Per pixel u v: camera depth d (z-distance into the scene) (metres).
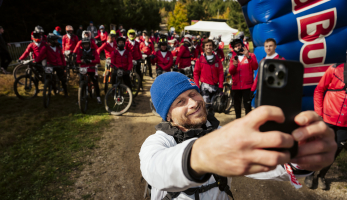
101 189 2.71
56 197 2.54
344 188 2.58
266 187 2.75
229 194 0.94
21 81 6.64
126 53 5.14
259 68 0.36
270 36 3.41
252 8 3.59
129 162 3.28
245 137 0.28
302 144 0.32
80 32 13.73
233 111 5.40
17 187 2.63
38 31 5.78
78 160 3.25
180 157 0.42
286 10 3.25
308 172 0.78
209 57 4.12
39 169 3.00
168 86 0.90
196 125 0.92
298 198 2.54
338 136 2.31
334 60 3.24
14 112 4.89
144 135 4.17
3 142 3.55
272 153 0.28
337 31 3.14
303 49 3.29
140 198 2.59
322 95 2.44
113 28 14.44
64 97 6.02
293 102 0.36
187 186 0.44
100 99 5.95
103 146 3.69
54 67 5.45
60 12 16.30
